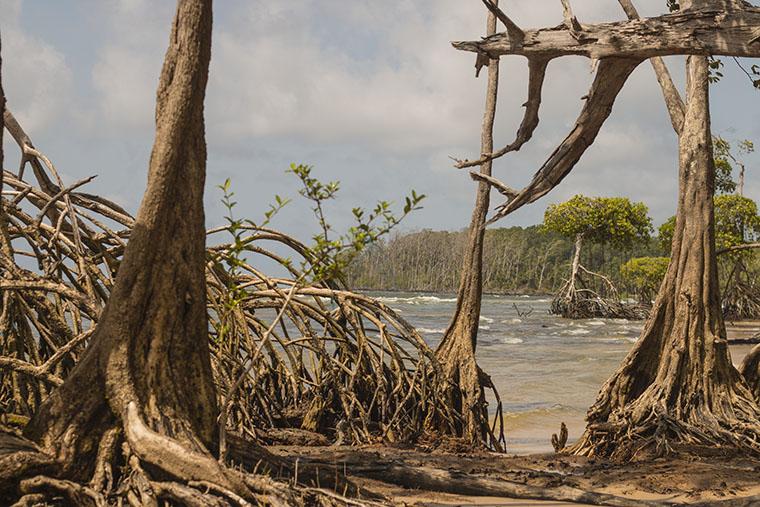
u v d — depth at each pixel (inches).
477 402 474.9
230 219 247.3
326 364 457.7
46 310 362.3
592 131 383.6
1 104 255.9
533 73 362.0
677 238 415.5
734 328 1680.6
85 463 226.7
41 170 435.2
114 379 232.7
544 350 1188.5
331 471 255.9
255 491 217.3
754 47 309.4
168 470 219.8
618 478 339.6
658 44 320.5
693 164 416.5
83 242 427.8
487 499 299.3
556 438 438.0
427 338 1309.1
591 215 2198.6
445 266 5349.4
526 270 5708.7
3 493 217.5
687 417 398.9
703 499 304.3
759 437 387.9
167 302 239.8
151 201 239.0
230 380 405.1
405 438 445.4
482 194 504.1
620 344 1312.7
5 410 337.7
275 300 462.6
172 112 240.2
